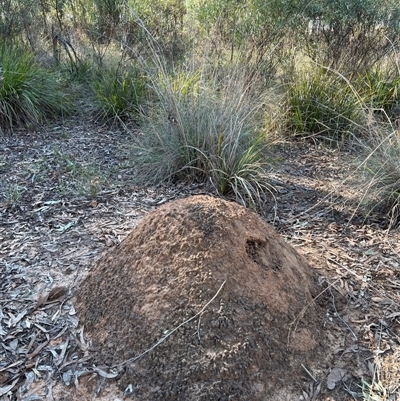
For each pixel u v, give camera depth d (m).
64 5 9.45
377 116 6.41
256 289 2.68
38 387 2.48
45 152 5.87
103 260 3.07
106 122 6.97
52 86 7.46
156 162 5.02
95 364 2.56
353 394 2.45
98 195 4.62
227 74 5.62
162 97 5.39
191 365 2.42
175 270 2.70
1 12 8.92
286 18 6.82
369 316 2.94
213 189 4.66
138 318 2.62
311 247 3.68
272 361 2.50
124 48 8.27
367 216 4.18
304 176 5.16
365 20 7.14
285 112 6.17
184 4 8.08
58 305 2.98
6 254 3.58
